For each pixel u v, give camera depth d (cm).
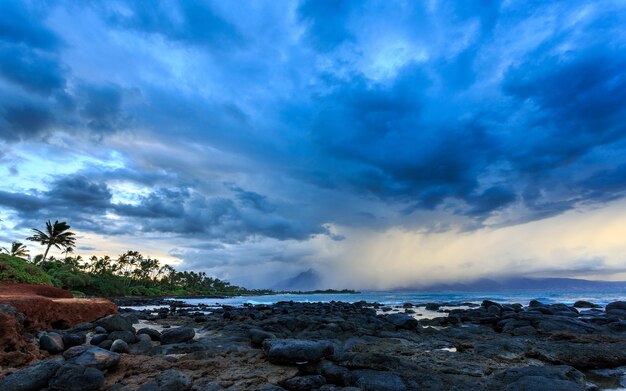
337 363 1048
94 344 1308
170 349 1273
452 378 946
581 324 1862
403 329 1962
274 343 1137
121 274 12800
